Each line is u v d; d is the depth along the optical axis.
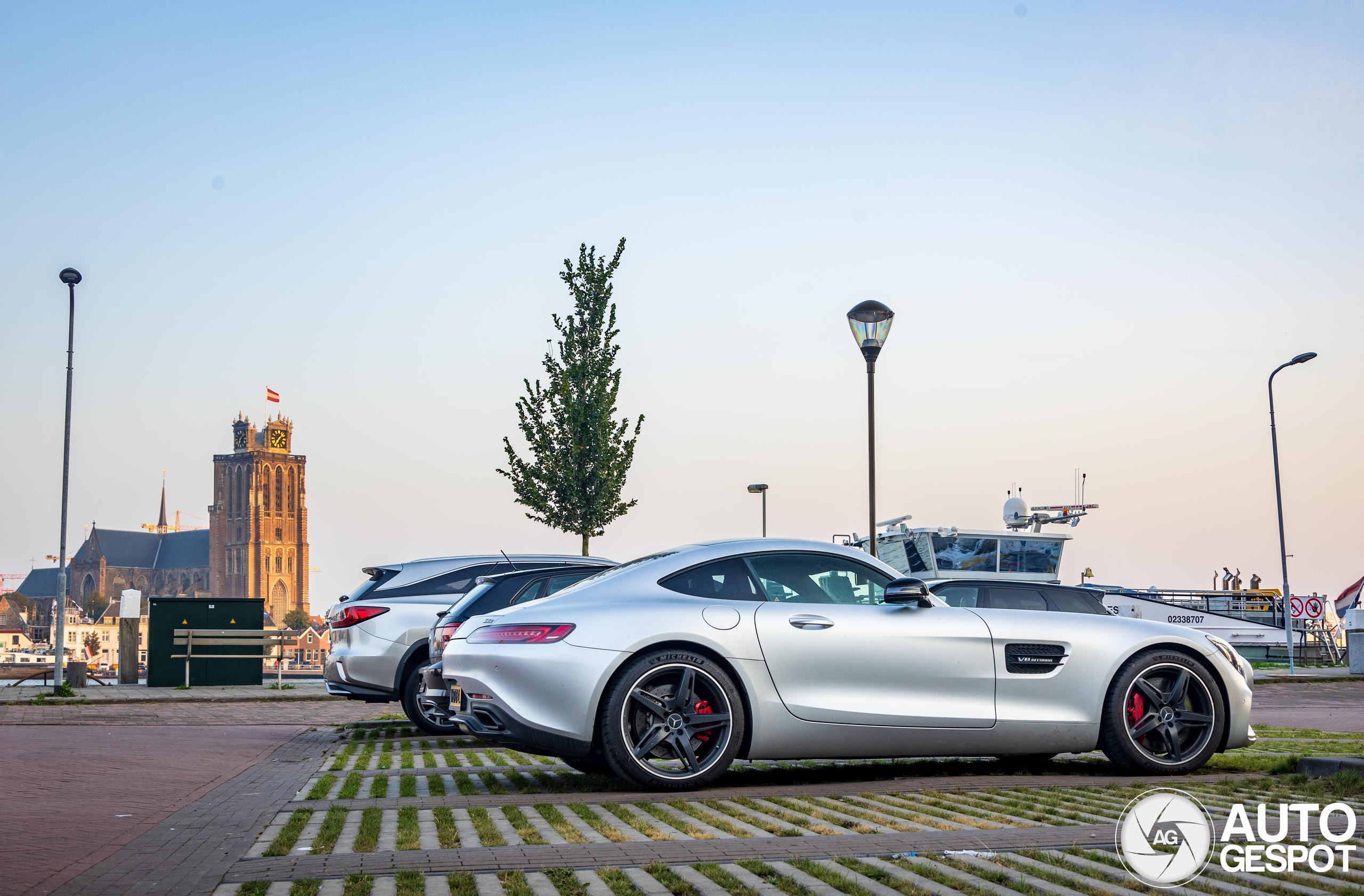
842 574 7.49
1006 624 7.44
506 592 10.27
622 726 6.76
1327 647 39.75
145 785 7.59
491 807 6.32
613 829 5.47
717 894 4.12
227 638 20.73
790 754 7.00
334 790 7.15
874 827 5.45
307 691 19.38
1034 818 5.73
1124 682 7.48
